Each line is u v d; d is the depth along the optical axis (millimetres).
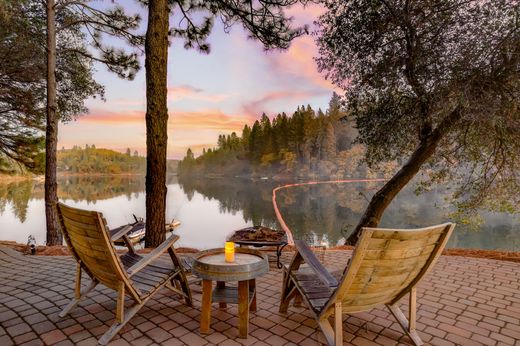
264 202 33812
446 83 5535
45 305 2783
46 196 6980
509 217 17406
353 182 51781
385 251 1827
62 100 8844
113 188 57938
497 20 5238
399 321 2266
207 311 2346
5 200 29172
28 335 2285
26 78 8148
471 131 6410
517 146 5836
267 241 4059
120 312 2248
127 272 2266
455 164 7352
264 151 76125
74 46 8469
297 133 66125
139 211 26047
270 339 2279
